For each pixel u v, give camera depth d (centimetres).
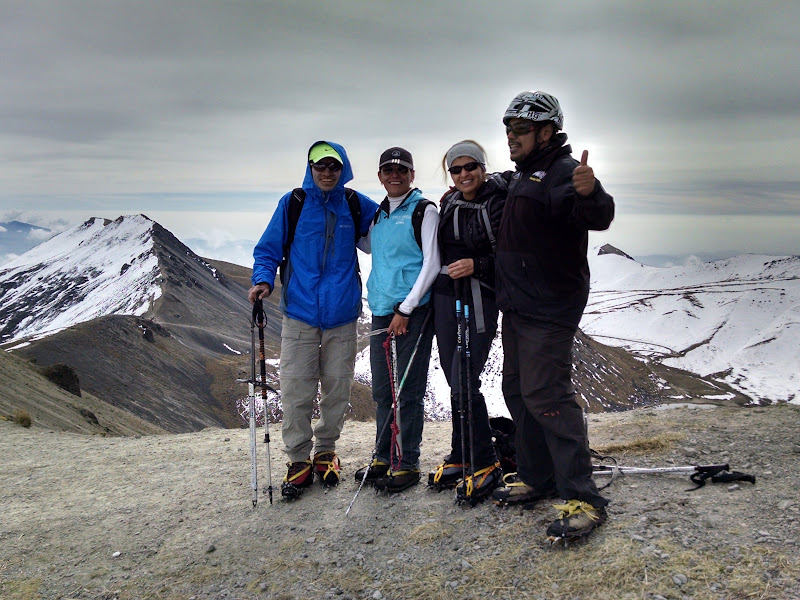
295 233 339
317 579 256
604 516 248
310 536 294
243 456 464
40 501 398
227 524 323
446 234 290
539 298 245
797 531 219
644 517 248
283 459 443
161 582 272
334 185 331
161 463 469
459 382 290
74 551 312
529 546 246
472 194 286
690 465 306
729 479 272
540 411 248
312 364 345
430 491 322
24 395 1947
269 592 252
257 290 334
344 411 358
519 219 244
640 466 314
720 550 215
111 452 537
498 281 259
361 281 354
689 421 388
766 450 308
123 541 319
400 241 310
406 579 244
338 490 346
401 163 305
